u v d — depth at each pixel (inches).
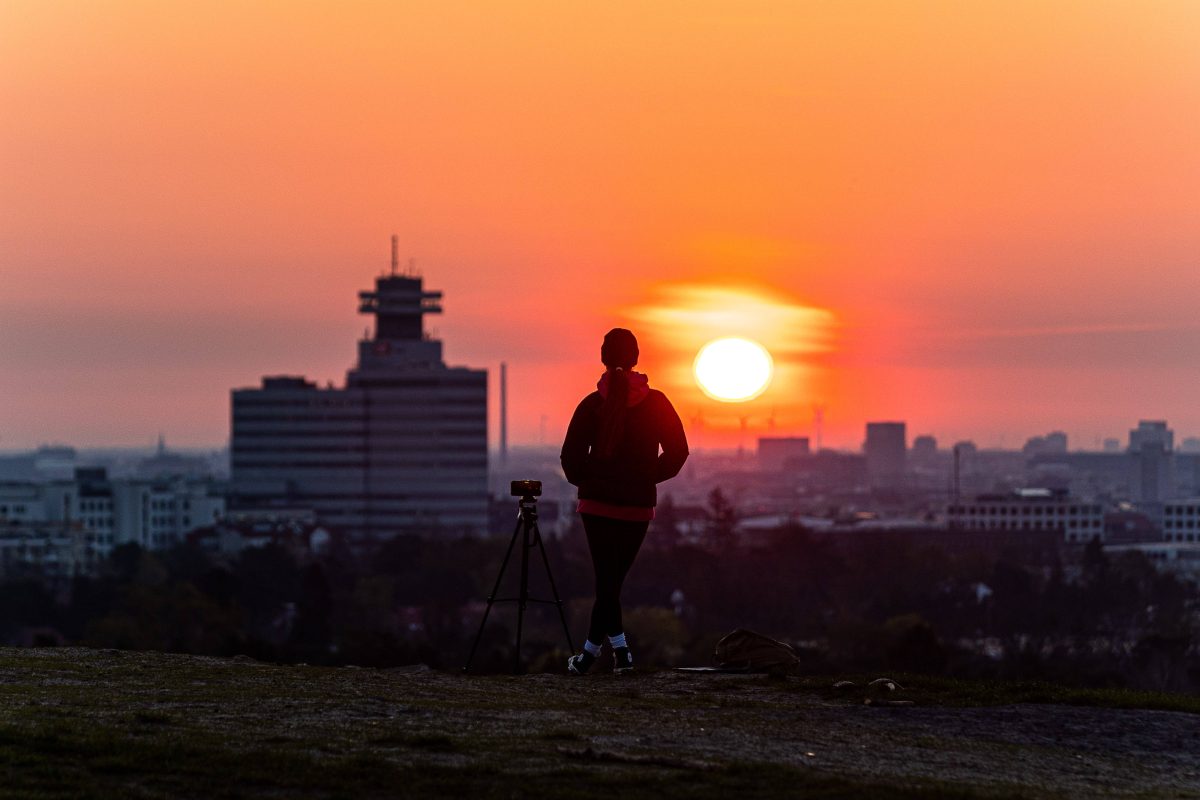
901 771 1127.0
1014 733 1270.9
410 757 1103.6
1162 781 1146.7
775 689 1450.5
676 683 1486.2
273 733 1166.3
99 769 1047.6
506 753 1123.9
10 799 968.9
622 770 1084.5
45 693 1314.0
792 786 1056.2
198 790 1015.6
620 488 1526.8
